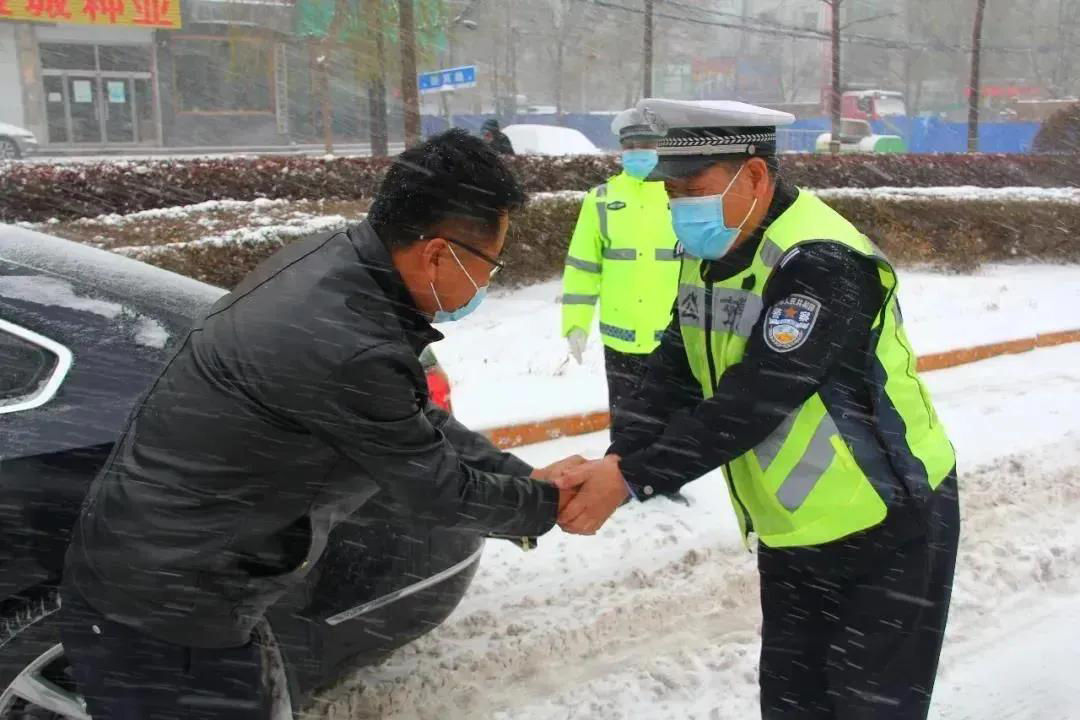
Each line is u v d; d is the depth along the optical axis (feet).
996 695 11.25
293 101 101.76
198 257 25.04
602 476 7.79
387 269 6.61
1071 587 13.94
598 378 22.41
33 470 7.97
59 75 97.04
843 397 7.45
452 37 56.59
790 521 7.75
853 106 117.91
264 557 6.75
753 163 7.28
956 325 28.68
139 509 6.43
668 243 15.30
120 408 8.38
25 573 7.93
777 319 7.22
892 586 7.66
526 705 10.84
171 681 6.72
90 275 9.52
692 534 15.19
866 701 7.79
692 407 8.55
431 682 11.03
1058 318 30.14
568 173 39.17
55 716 8.44
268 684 8.03
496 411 19.20
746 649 12.09
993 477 17.54
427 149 6.55
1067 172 53.98
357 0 53.62
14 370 8.41
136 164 33.73
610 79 111.34
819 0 78.54
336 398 6.19
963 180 51.70
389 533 9.10
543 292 33.47
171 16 96.89
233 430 6.28
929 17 107.24
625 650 12.07
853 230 7.52
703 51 119.75
